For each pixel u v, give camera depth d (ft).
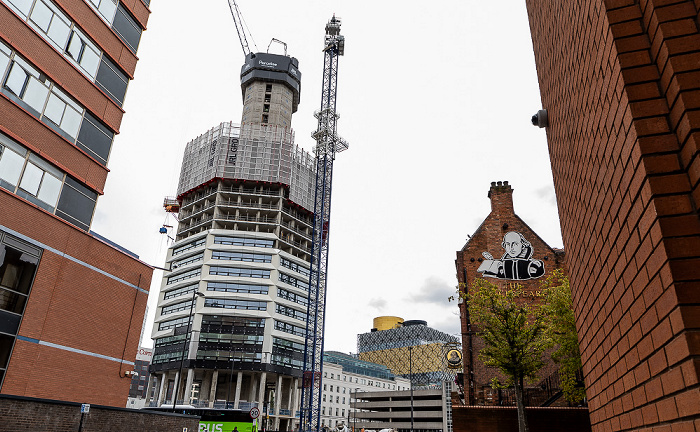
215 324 270.87
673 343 7.92
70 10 71.61
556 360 70.38
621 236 10.71
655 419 9.37
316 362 292.40
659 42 8.93
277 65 392.68
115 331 77.46
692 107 7.99
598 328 14.71
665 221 8.05
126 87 84.79
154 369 278.67
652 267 8.68
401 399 353.31
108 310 76.33
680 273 7.67
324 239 320.91
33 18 65.10
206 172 333.62
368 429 352.90
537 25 24.07
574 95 15.12
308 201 348.38
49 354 64.49
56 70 68.85
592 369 16.76
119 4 83.46
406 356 491.31
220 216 312.71
